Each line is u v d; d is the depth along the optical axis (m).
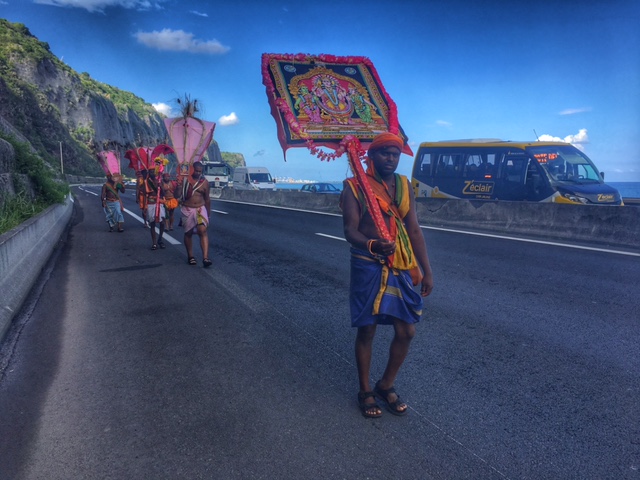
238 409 3.26
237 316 5.29
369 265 2.91
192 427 3.04
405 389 3.53
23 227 7.48
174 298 6.04
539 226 11.69
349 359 4.10
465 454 2.73
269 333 4.74
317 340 4.54
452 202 14.06
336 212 19.25
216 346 4.41
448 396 3.42
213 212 19.14
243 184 35.16
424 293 3.09
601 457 2.70
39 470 2.63
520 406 3.27
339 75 3.28
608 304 5.60
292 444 2.84
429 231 12.21
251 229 13.25
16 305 5.58
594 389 3.51
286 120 3.05
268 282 6.85
